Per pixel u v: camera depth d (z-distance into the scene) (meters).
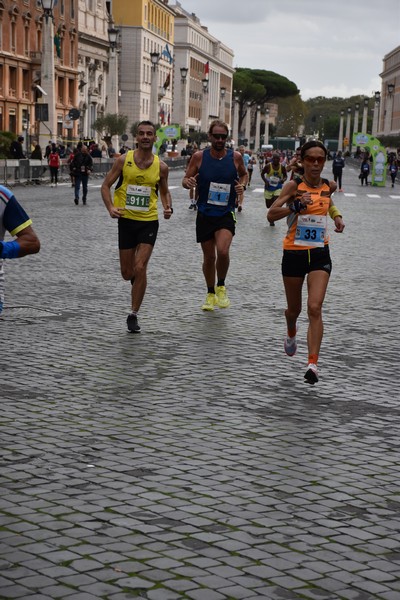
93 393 14.93
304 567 8.61
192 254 33.88
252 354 18.20
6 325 20.31
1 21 135.50
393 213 60.25
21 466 11.25
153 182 19.89
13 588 7.96
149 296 24.58
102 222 45.50
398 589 8.24
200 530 9.39
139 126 19.88
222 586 8.12
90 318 21.34
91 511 9.81
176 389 15.37
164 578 8.24
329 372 16.94
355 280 28.77
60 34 159.00
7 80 139.12
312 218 15.88
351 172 154.25
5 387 15.13
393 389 15.88
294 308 16.72
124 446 12.20
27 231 10.73
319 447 12.48
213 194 22.20
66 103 163.75
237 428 13.23
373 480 11.20
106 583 8.09
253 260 32.66
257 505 10.17
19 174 77.25
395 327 21.45
